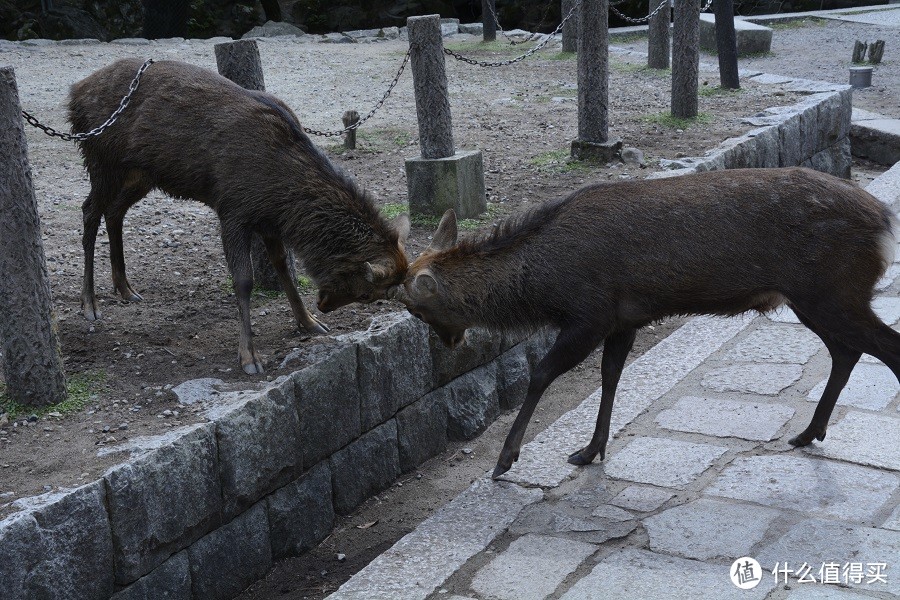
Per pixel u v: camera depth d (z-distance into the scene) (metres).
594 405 5.19
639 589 3.53
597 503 4.20
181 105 4.79
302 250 4.62
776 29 19.80
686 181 4.20
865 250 3.92
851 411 4.88
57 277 6.09
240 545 4.11
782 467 4.37
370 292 4.57
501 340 5.71
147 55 15.76
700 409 5.05
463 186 7.03
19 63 14.73
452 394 5.42
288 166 4.58
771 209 3.98
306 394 4.41
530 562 3.77
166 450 3.70
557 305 4.19
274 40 18.72
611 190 4.24
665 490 4.26
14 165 3.96
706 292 4.08
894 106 12.54
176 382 4.45
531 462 4.62
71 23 19.61
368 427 4.83
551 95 12.43
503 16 21.42
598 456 4.62
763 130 9.27
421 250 6.32
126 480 3.53
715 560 3.69
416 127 10.67
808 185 4.00
